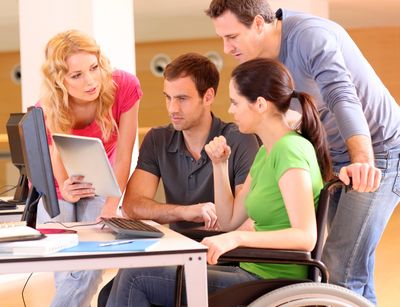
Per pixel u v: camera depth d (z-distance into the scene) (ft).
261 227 8.38
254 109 8.40
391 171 9.66
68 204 11.16
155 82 44.83
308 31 9.45
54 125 10.79
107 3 20.84
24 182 13.12
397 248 23.41
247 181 9.81
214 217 10.09
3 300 16.19
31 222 8.67
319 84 9.28
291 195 7.82
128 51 21.36
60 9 20.76
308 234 7.67
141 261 6.98
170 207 10.51
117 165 11.43
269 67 8.43
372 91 9.70
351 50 9.66
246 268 8.48
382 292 17.06
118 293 8.28
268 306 7.36
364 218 9.41
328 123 9.89
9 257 6.82
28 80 21.13
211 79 10.53
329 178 8.49
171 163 10.85
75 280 10.48
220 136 9.98
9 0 28.45
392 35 43.24
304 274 8.13
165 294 8.16
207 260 7.39
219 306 7.69
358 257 9.46
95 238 8.23
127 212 10.90
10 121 10.32
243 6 9.51
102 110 11.03
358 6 34.01
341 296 7.43
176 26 38.88
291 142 8.09
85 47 10.53
